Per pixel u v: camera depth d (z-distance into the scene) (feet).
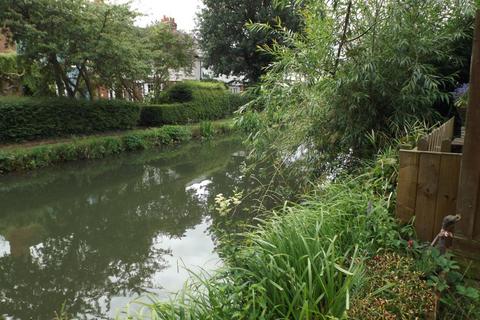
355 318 4.94
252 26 14.16
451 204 6.52
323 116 12.47
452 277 5.68
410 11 11.21
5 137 29.14
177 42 53.31
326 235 6.59
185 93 51.34
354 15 11.77
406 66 11.61
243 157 32.35
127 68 34.60
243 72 60.13
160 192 23.04
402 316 5.09
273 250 6.16
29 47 30.32
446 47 12.62
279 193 14.07
